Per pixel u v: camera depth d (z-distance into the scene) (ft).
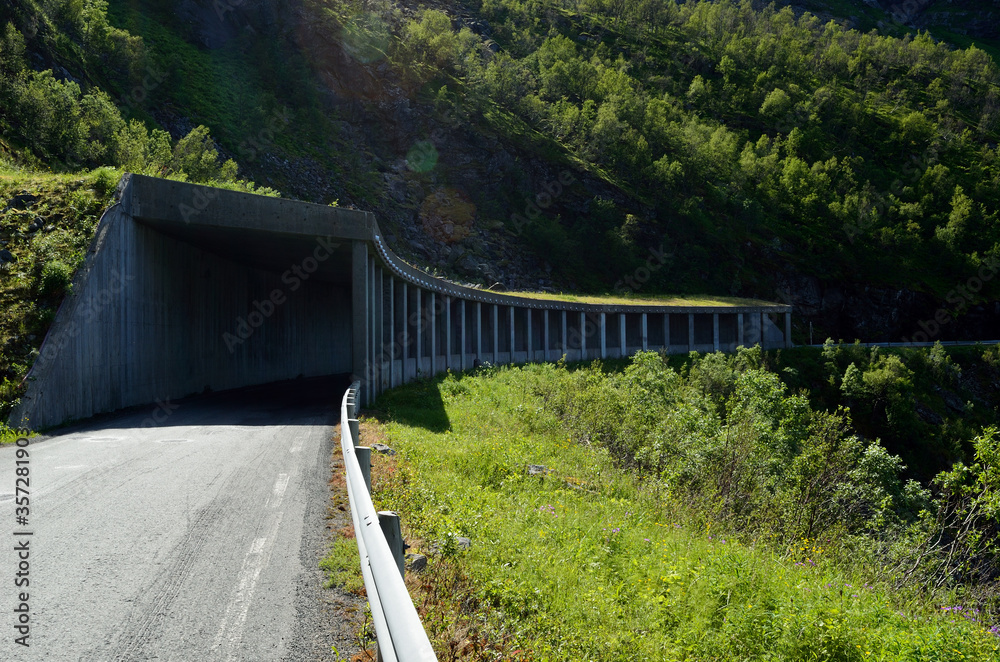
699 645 22.09
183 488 31.58
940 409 234.38
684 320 251.60
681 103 546.67
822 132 541.75
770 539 41.86
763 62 640.17
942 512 42.60
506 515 34.81
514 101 424.46
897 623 25.75
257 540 23.34
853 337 372.79
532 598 22.86
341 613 17.30
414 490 34.32
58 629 15.60
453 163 357.82
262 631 15.97
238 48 356.59
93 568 20.01
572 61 507.30
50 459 40.52
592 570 27.40
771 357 241.35
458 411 87.51
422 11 540.52
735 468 53.57
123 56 290.15
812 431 62.39
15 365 60.29
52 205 78.13
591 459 62.54
